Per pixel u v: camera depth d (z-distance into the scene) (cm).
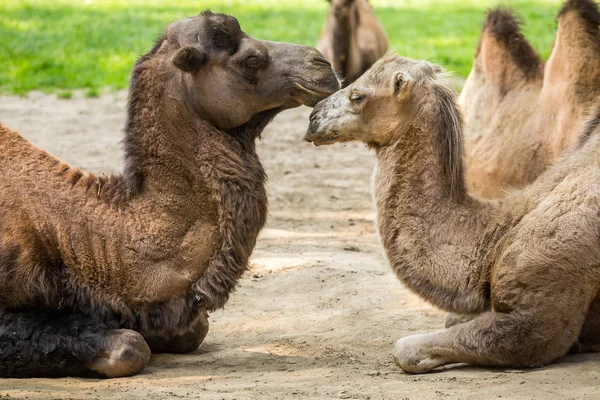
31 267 1430
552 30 6009
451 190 1470
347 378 1385
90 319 1441
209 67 1471
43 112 4084
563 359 1454
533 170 2089
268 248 2262
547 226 1409
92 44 5769
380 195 1496
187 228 1453
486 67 2227
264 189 1513
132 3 7862
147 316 1449
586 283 1398
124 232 1445
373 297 1870
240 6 7719
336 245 2305
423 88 1480
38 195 1469
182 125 1470
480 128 2192
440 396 1256
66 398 1259
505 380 1330
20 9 7281
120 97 4447
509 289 1403
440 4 7906
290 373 1432
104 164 3152
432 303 1472
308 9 7581
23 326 1405
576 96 2003
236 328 1723
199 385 1351
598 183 1419
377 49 4866
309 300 1862
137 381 1381
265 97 1493
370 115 1496
